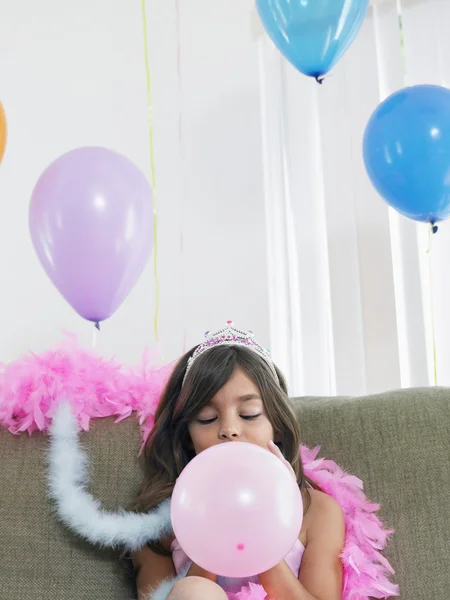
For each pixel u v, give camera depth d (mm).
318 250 2225
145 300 2334
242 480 1007
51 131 2377
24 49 2402
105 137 2400
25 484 1354
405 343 2031
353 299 2115
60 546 1321
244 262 2312
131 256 1552
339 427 1462
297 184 2270
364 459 1421
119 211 1518
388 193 1654
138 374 1570
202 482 1018
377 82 2111
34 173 2348
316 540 1353
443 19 2051
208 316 2312
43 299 2289
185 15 2453
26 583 1295
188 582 1101
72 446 1387
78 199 1500
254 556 991
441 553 1323
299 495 1059
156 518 1336
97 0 2453
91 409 1465
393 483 1390
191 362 1459
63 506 1323
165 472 1410
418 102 1598
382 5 2129
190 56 2438
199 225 2357
